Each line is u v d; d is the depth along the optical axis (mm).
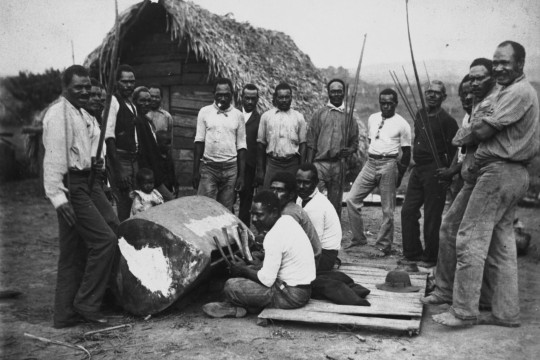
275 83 10055
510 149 3604
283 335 3645
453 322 3783
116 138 5266
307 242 4031
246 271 4094
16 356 3342
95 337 3658
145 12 9195
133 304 4074
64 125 3701
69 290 3928
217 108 5863
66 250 3947
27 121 9281
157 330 3793
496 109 3600
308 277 3984
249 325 3867
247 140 6449
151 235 4059
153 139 5684
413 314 3822
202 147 5934
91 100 4699
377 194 10500
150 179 5195
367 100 16297
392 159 6086
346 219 8328
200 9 9891
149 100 5613
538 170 7074
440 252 4285
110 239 3912
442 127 5531
